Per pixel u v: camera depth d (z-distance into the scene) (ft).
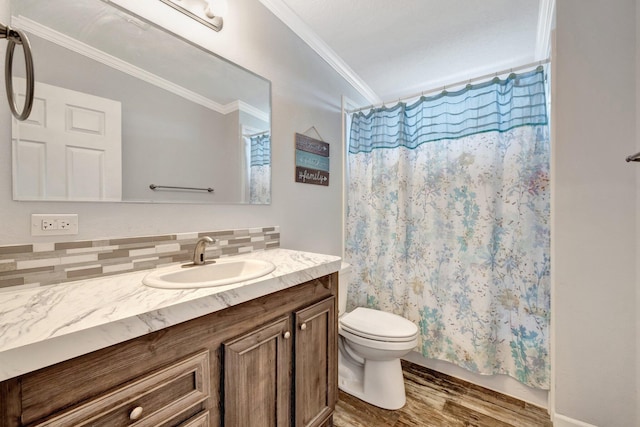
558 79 4.55
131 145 3.52
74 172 3.05
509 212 5.47
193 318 2.44
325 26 5.82
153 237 3.62
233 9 4.67
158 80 3.79
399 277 6.72
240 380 2.86
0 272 2.56
